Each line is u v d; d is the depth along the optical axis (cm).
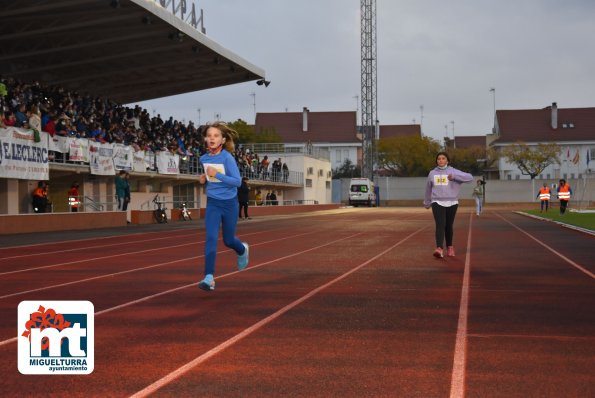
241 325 684
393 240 1973
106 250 1667
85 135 2866
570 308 783
